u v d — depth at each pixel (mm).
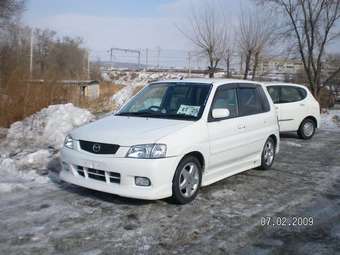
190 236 4203
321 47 20234
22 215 4660
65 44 40500
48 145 8750
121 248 3883
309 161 8219
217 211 4965
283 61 22281
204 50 23109
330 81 22922
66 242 3984
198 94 5816
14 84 11227
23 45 13664
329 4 19547
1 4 24781
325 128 14422
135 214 4758
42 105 11609
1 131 10148
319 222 4734
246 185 6195
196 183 5293
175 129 5055
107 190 4805
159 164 4684
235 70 23219
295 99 11336
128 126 5207
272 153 7281
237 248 3965
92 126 5426
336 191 6055
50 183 5902
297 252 3918
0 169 6539
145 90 6445
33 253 3740
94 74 38062
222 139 5695
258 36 22391
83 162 4973
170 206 5062
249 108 6566
